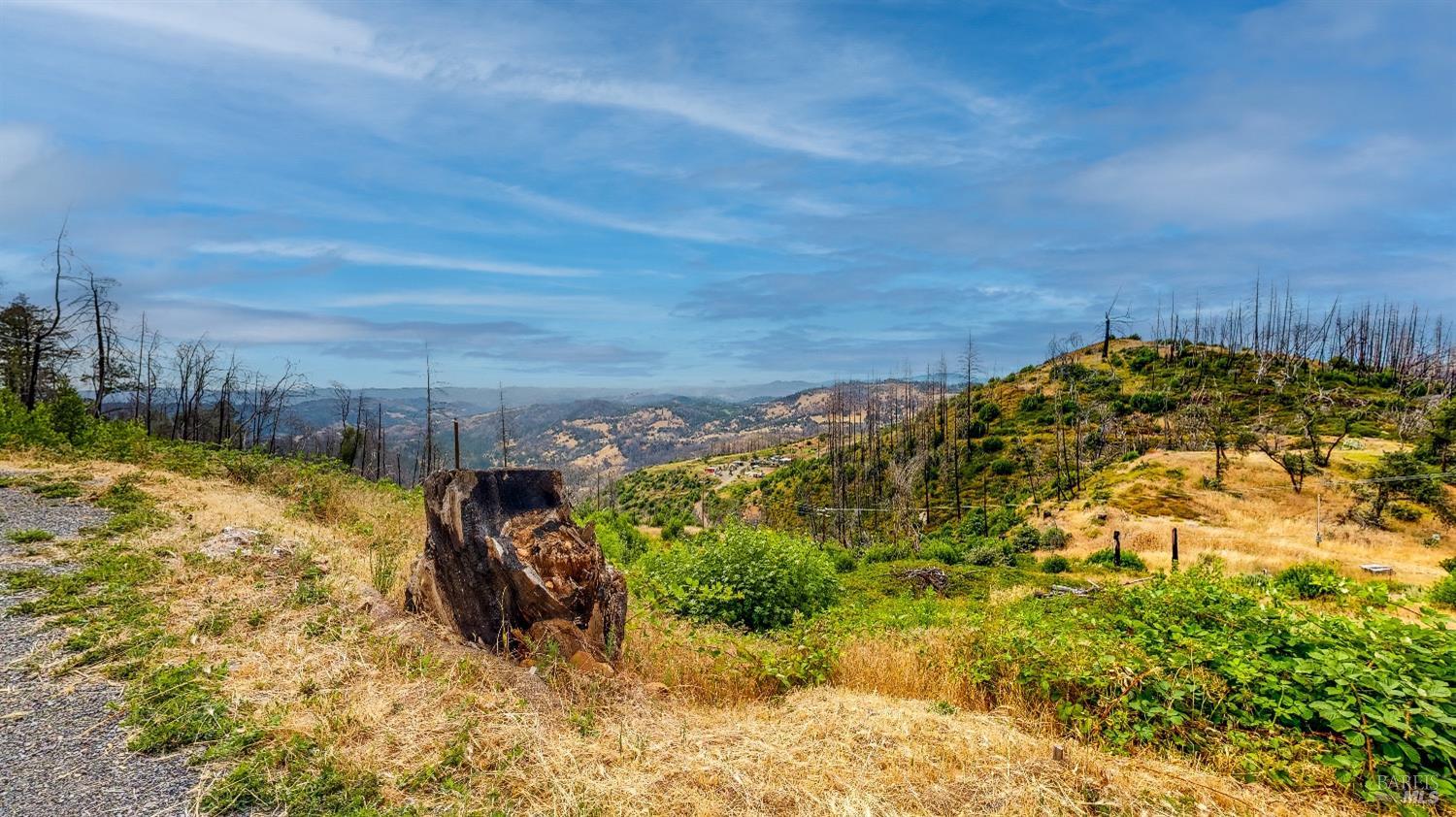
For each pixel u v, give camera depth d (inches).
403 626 223.0
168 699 171.3
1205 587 271.3
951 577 805.2
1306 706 176.6
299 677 186.5
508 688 187.6
